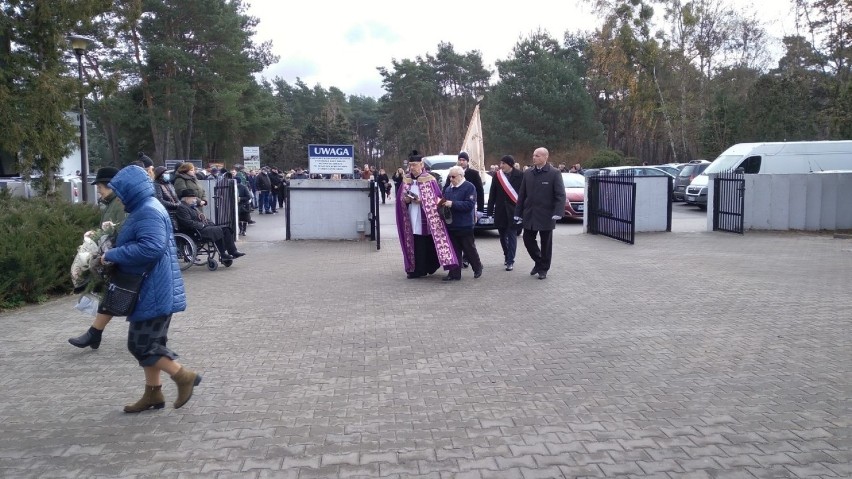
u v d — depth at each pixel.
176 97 40.59
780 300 9.12
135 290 5.02
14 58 13.20
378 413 5.27
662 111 44.78
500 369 6.29
